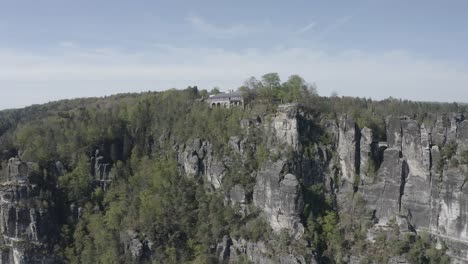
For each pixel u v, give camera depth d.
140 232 193.62
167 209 197.75
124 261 188.88
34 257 199.00
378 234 171.62
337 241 173.50
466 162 165.50
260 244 177.25
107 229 199.88
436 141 175.25
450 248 164.25
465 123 170.75
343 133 188.75
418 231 172.25
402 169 177.12
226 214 188.62
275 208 179.25
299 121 189.00
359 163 187.38
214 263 181.00
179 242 190.12
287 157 183.25
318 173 187.25
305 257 167.12
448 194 165.50
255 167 192.12
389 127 183.25
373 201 180.25
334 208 184.00
